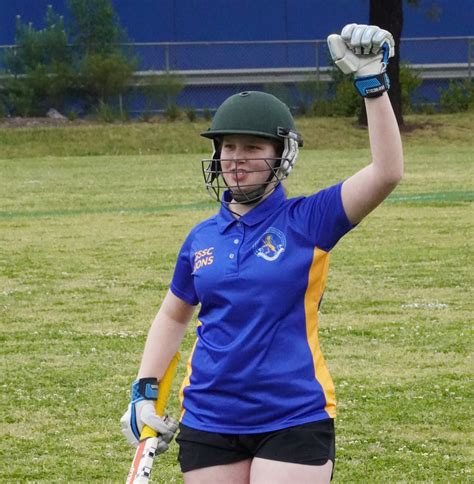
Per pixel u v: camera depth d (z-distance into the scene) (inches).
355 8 4370.1
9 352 996.6
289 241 432.5
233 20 4301.2
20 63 3961.6
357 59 417.7
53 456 718.5
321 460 421.1
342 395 840.3
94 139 3575.3
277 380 425.1
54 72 3885.3
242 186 440.5
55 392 863.7
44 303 1227.9
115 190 2468.0
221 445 430.9
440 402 821.9
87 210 2116.1
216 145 453.4
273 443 422.9
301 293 430.0
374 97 418.3
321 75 4212.6
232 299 430.3
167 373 465.7
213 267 436.5
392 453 713.6
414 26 4451.3
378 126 417.7
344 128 3811.5
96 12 3971.5
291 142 441.7
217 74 4175.7
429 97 4352.9
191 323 1082.7
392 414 792.9
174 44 4109.3
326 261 436.1
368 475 673.6
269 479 417.7
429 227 1784.0
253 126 435.2
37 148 3484.3
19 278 1390.3
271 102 442.0
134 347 1014.4
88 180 2696.9
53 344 1027.9
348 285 1298.0
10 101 3897.6
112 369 933.8
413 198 2188.7
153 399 455.8
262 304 426.9
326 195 434.0
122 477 681.6
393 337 1030.4
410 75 4114.2
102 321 1129.4
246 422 427.5
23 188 2544.3
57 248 1640.0
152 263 1493.6
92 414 807.7
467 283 1310.3
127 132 3646.7
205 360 435.8
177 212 2055.9
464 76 4355.3
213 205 2159.2
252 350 426.3
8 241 1715.1
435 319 1111.0
